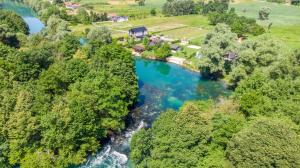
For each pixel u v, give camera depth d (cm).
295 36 18025
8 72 8362
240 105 7225
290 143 4847
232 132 5844
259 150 4881
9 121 6681
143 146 6250
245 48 12256
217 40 12850
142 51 16050
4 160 6812
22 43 13262
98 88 7875
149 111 9656
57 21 18238
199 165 5528
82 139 7144
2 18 15512
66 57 10656
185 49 16400
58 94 8275
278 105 6825
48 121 6731
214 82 12600
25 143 6781
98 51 10431
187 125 5706
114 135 8188
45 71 8650
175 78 12938
